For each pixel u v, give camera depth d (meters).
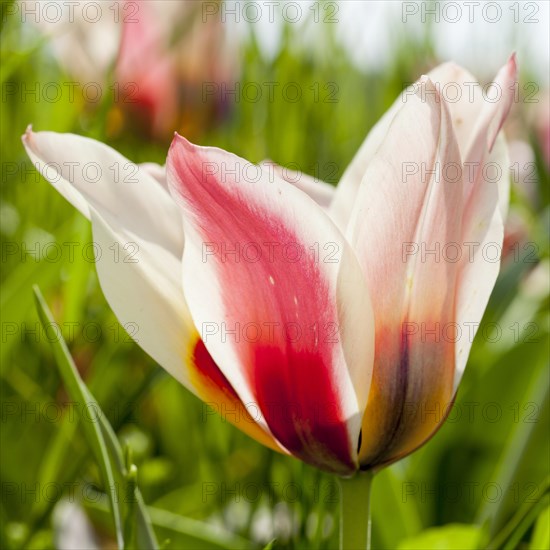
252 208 0.32
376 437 0.33
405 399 0.33
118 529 0.34
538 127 0.71
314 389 0.33
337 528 0.39
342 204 0.37
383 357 0.33
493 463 0.44
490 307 0.50
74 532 0.42
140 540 0.34
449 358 0.33
